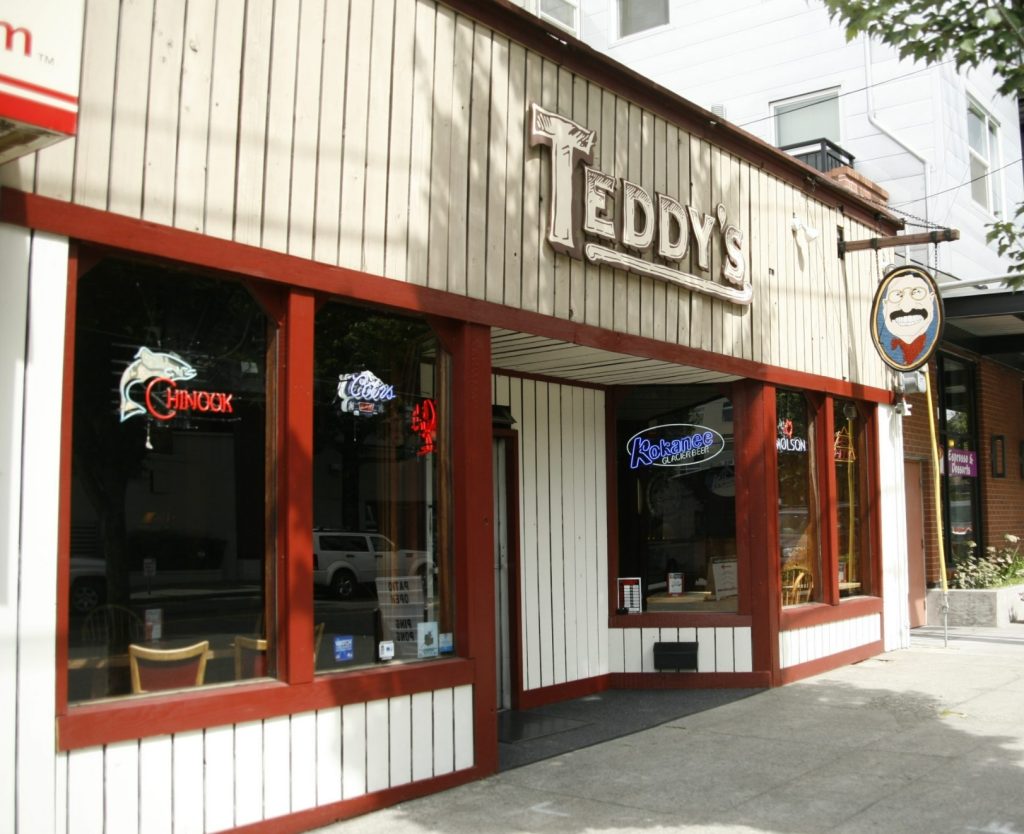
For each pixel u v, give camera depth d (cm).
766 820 551
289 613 545
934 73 1407
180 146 509
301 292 566
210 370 538
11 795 430
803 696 913
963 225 1486
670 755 703
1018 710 836
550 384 924
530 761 688
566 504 927
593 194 767
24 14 381
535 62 736
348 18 598
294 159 562
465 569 650
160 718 482
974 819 545
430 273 639
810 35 1505
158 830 480
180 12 512
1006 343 1516
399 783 593
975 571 1454
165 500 514
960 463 1502
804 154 1293
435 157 649
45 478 449
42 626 443
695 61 1614
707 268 902
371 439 620
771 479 988
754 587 970
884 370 1225
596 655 948
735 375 952
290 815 534
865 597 1154
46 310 454
